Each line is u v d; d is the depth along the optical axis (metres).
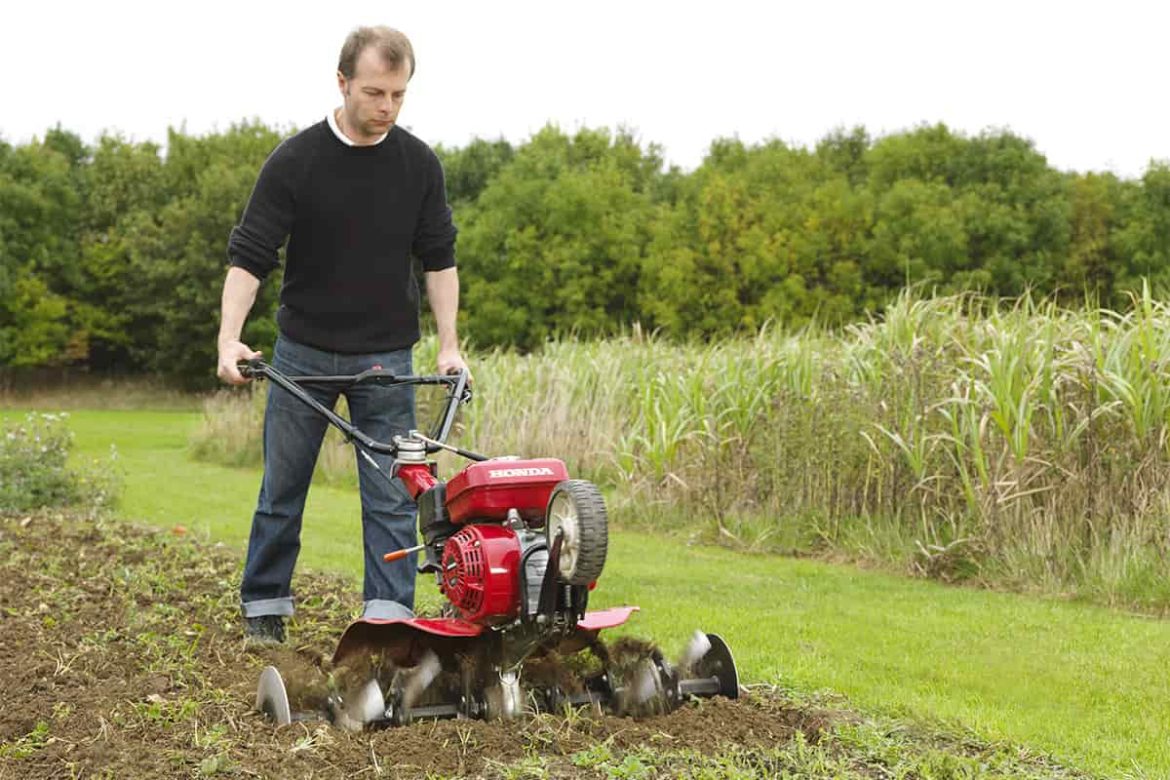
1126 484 8.30
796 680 5.48
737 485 10.83
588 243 43.47
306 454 5.95
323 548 9.89
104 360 52.72
